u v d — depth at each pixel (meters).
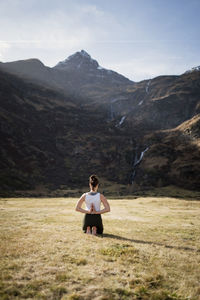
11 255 7.00
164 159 196.38
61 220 17.14
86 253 7.57
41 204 44.00
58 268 6.16
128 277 5.86
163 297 4.91
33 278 5.47
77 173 189.00
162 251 8.45
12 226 12.87
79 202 10.58
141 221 19.17
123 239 10.32
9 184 133.75
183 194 134.25
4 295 4.62
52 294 4.79
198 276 6.18
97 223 10.46
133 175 190.12
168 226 16.22
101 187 165.75
